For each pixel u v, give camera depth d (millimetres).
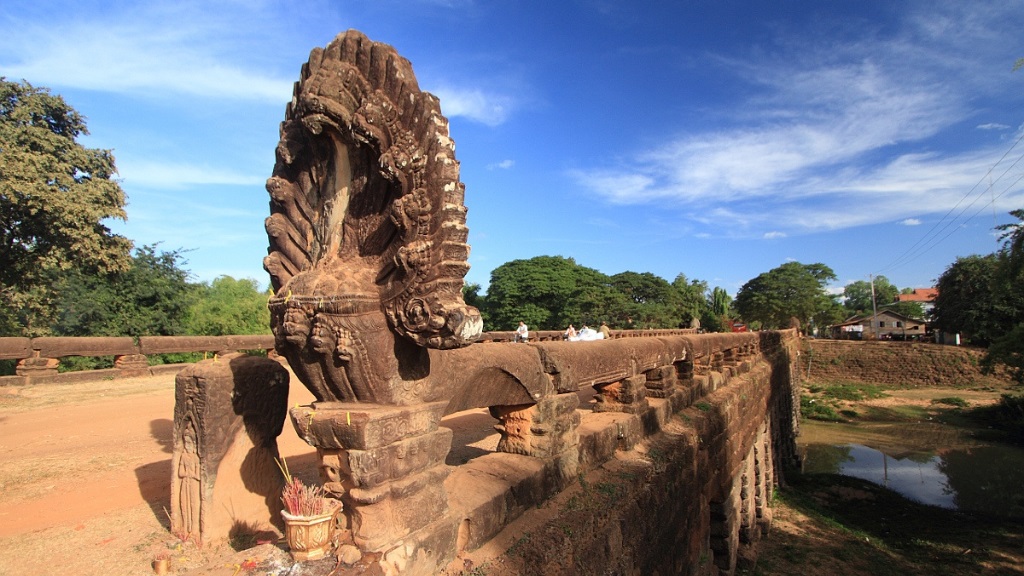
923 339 53062
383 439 2803
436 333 2738
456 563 3166
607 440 5441
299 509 2662
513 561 3361
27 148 14766
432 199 2803
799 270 63094
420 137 2836
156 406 8656
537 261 43562
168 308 20031
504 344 4188
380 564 2658
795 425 28031
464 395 3662
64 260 15000
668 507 5805
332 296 2832
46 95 15617
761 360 17047
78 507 4320
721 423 8594
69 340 10938
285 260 3416
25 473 5184
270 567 2613
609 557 4254
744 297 66250
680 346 8031
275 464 4012
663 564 5613
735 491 9617
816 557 11555
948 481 19750
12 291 15695
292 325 2877
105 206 15375
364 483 2723
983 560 11609
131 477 5090
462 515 3279
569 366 4715
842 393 38031
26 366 10383
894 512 15484
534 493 4090
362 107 2861
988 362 24312
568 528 3900
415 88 2904
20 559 3402
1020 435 26312
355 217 3105
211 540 3574
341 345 2801
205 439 3584
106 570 3252
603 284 47469
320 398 3127
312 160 3295
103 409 8375
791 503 15422
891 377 41688
